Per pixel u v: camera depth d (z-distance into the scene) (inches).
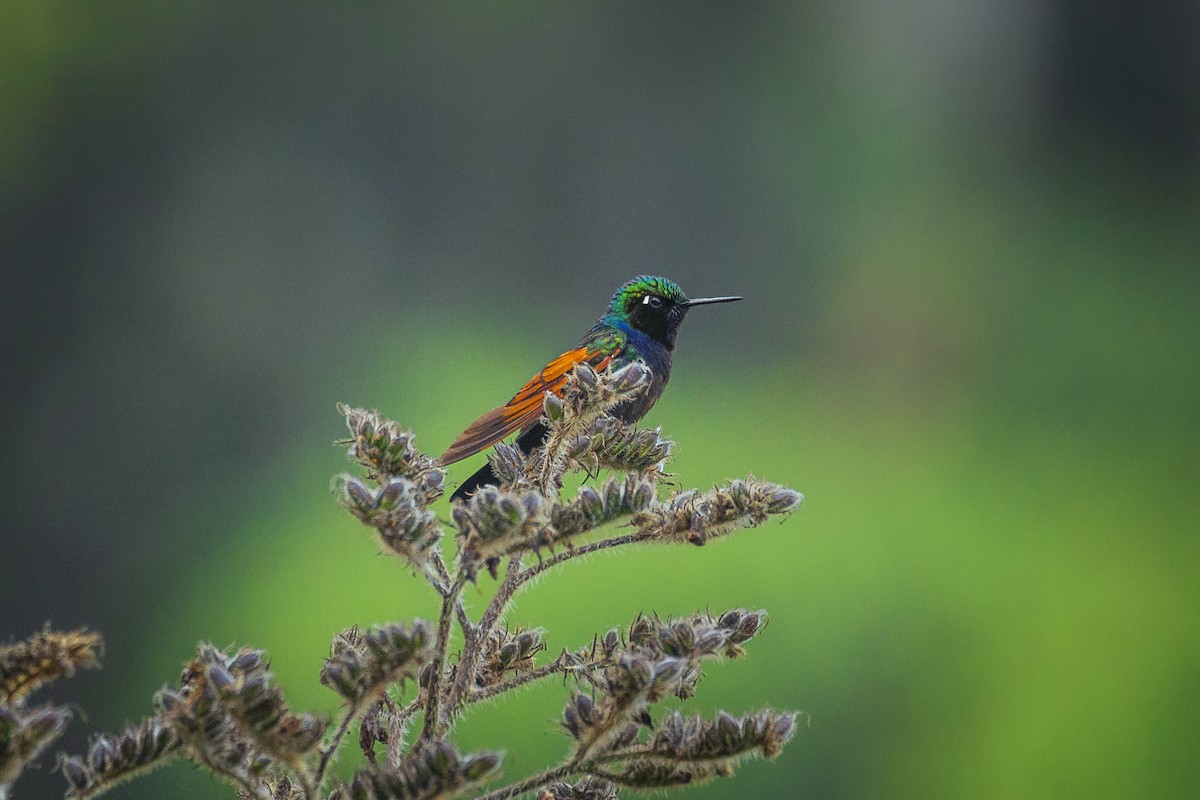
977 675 531.8
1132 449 765.3
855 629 517.3
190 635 687.1
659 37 987.9
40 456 826.8
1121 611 553.3
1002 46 1163.9
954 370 892.6
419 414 754.2
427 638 82.0
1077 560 592.7
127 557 790.5
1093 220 1125.1
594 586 486.3
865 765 497.7
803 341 934.4
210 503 797.9
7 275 856.3
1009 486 709.3
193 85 916.6
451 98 948.6
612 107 978.7
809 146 1032.2
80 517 810.8
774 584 514.9
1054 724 518.0
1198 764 507.8
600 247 963.3
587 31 965.2
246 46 917.2
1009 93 1178.6
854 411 836.6
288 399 851.4
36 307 855.1
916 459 735.1
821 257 992.9
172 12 904.3
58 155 884.0
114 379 850.8
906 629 531.2
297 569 633.0
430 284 919.0
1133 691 526.9
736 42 1013.2
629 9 973.8
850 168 1040.8
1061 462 754.2
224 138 916.0
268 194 911.0
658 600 492.7
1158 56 1213.7
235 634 614.5
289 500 749.3
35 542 798.5
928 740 506.9
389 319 892.6
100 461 829.2
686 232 979.9
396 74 940.0
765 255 988.6
